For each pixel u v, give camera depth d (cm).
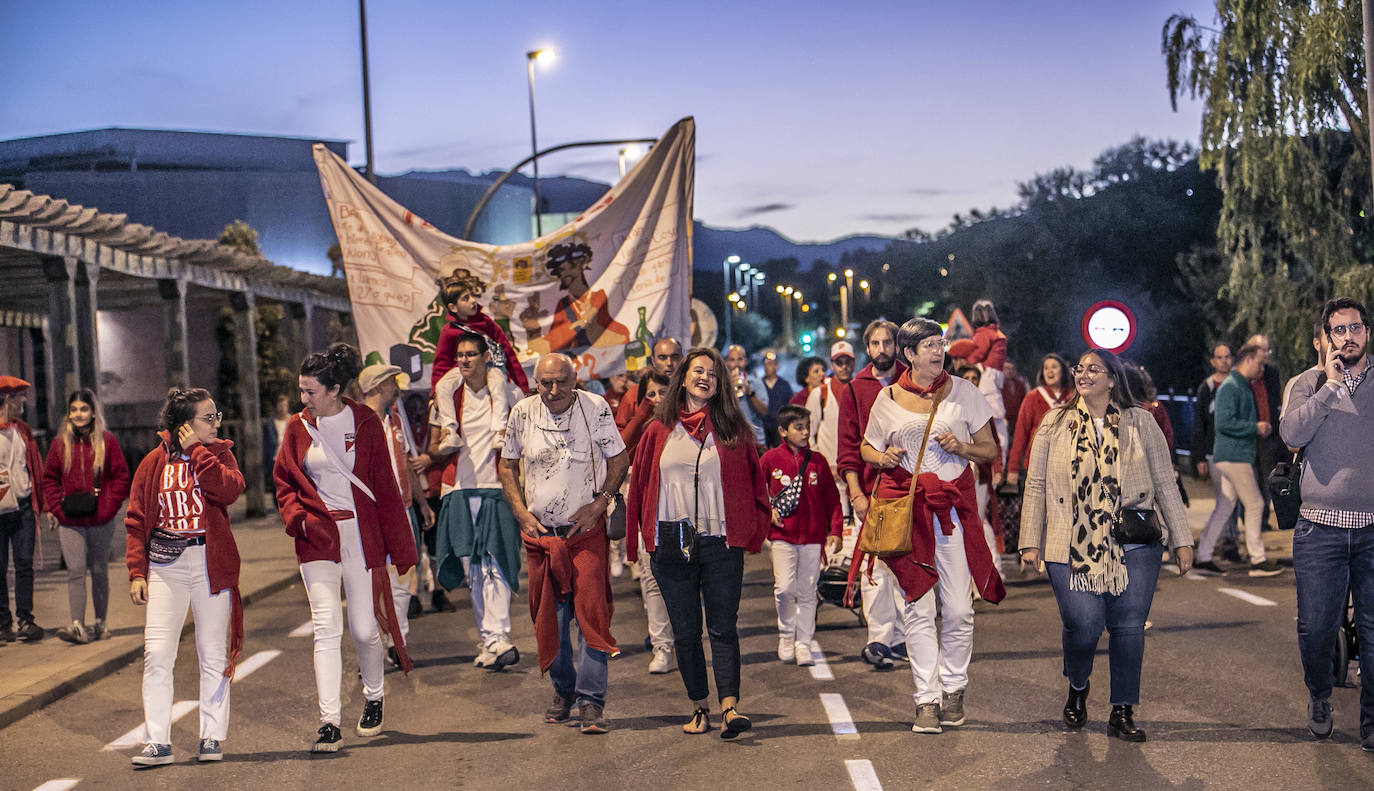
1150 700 736
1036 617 1023
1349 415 618
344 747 691
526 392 930
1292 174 1700
